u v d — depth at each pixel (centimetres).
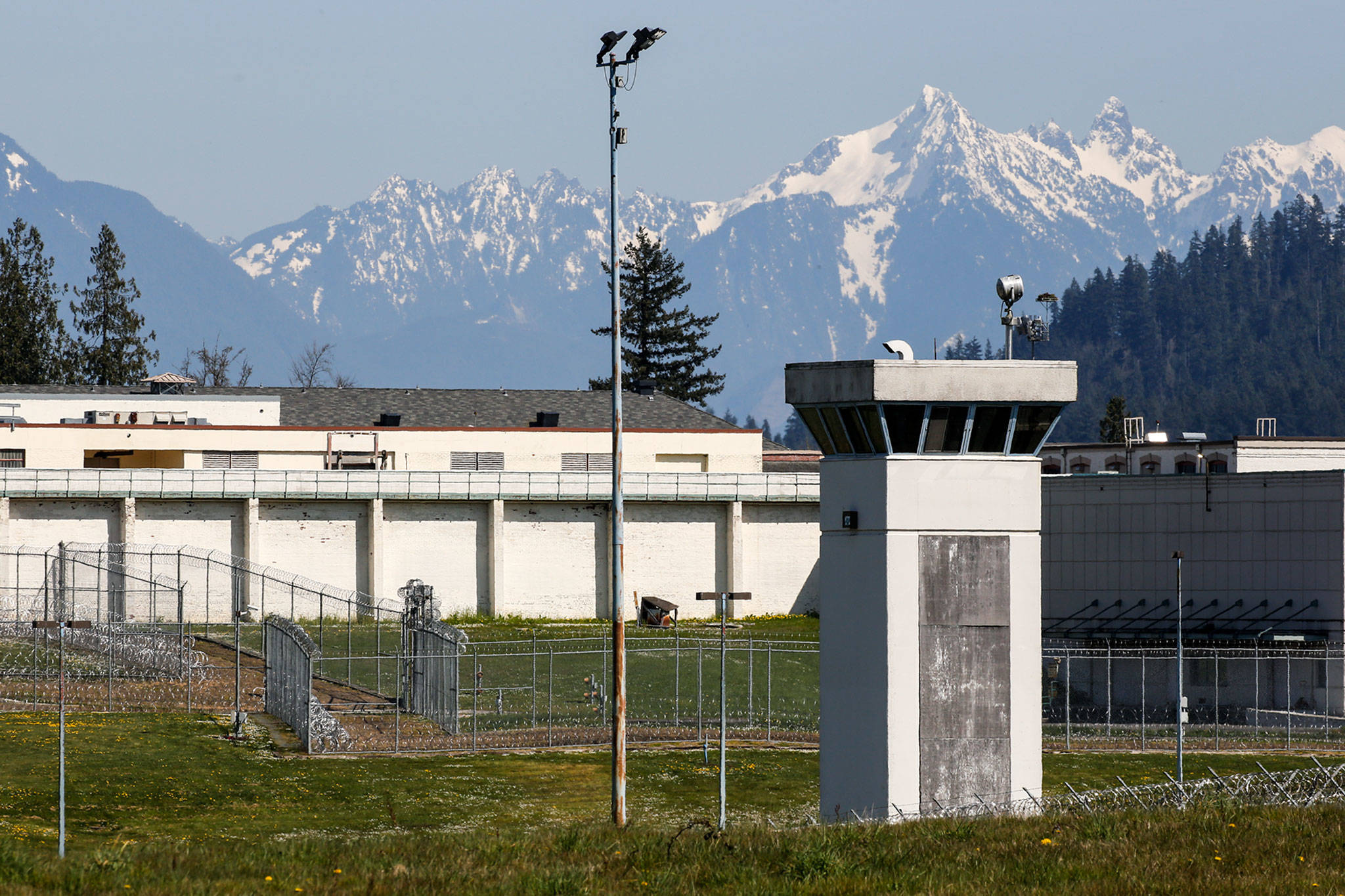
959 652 13988
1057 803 13412
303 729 18875
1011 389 13838
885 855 9669
